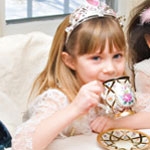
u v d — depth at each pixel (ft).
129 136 3.47
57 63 3.86
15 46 4.25
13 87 4.16
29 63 4.32
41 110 3.54
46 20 7.43
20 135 3.27
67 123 3.21
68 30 3.72
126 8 8.38
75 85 3.84
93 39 3.45
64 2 7.89
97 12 3.63
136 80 5.07
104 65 3.50
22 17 7.23
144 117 3.99
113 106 3.27
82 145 3.36
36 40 4.44
